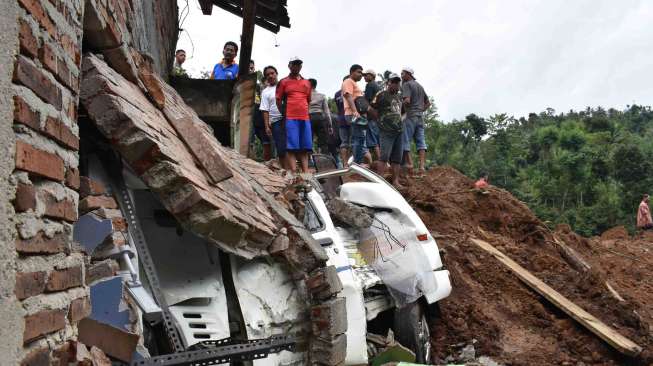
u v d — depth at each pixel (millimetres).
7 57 2076
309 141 9539
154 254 4371
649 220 19578
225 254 4883
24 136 2199
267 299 4949
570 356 8008
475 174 34688
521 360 7645
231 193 4629
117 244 3449
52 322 2324
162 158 3646
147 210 4477
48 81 2438
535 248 11094
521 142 43844
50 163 2412
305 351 5078
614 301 9047
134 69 4441
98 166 3975
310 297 5125
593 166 35688
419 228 7289
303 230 5492
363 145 12102
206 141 4473
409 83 12609
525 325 8570
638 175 34719
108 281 3133
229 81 9242
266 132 10641
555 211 32344
